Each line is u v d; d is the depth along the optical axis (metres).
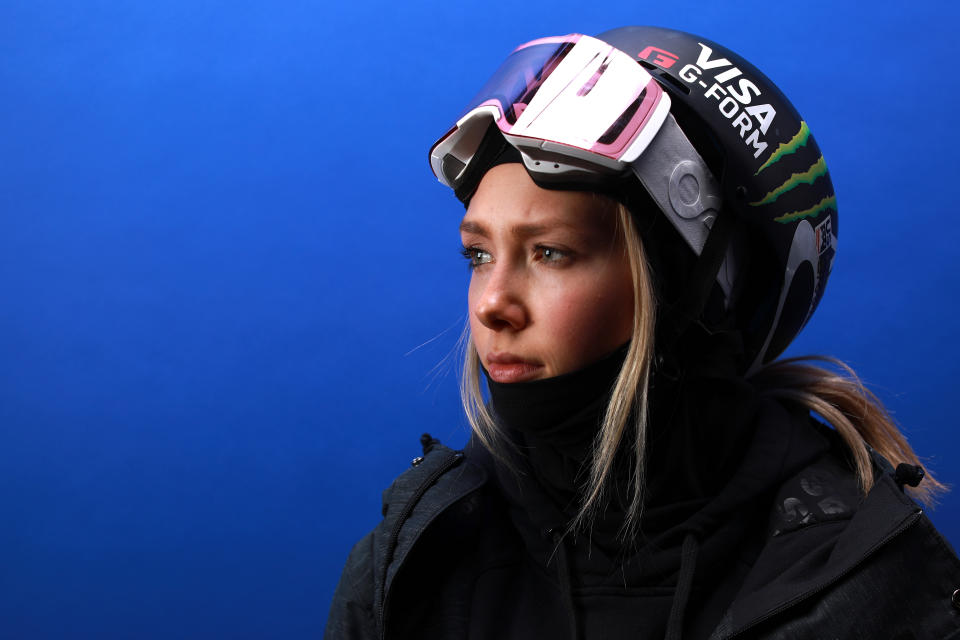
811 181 1.11
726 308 1.08
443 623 1.14
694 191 1.00
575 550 1.09
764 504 1.06
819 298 1.23
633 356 0.96
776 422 1.09
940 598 0.91
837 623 0.90
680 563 1.02
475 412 1.22
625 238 0.97
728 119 1.03
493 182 0.98
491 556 1.16
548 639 1.07
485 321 0.97
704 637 1.00
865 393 1.22
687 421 1.05
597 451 1.02
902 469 0.99
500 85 1.01
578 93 0.96
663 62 1.07
